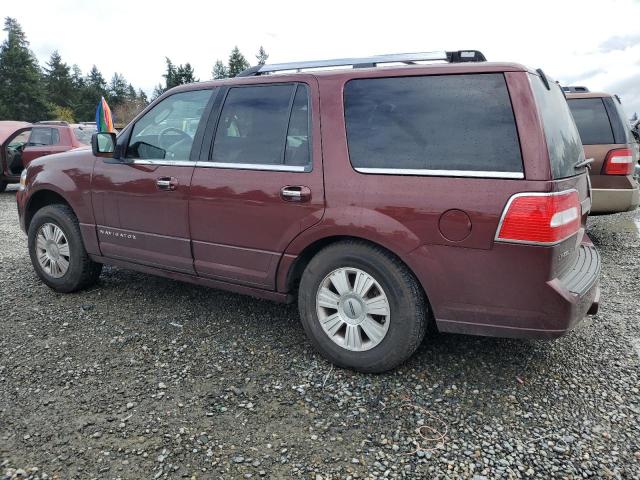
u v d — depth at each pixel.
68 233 4.36
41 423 2.59
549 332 2.64
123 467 2.29
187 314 4.04
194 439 2.48
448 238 2.71
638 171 9.26
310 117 3.17
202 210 3.55
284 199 3.17
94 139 4.00
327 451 2.40
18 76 62.88
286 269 3.28
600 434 2.54
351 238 3.08
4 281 4.88
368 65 3.20
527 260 2.57
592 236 7.07
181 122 3.77
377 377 3.07
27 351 3.38
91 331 3.71
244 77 3.57
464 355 3.35
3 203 10.44
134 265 4.09
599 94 5.93
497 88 2.68
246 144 3.43
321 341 3.20
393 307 2.92
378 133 2.96
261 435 2.52
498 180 2.60
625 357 3.35
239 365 3.21
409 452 2.40
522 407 2.77
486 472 2.27
